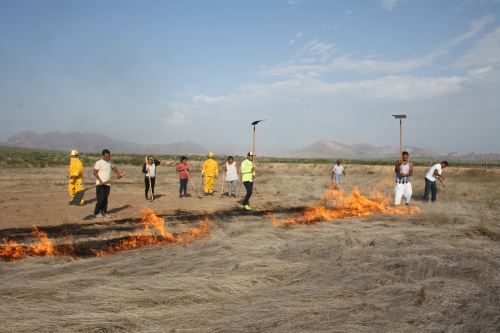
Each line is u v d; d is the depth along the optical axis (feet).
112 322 13.29
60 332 12.60
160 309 14.67
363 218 34.83
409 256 21.40
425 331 12.82
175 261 21.17
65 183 72.33
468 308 14.57
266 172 138.72
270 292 16.55
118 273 19.16
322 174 128.26
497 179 89.92
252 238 26.48
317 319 13.62
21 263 20.86
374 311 14.44
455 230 28.81
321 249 23.35
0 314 13.83
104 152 37.37
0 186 65.26
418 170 120.98
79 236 28.45
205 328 13.02
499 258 20.94
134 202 48.19
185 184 54.29
